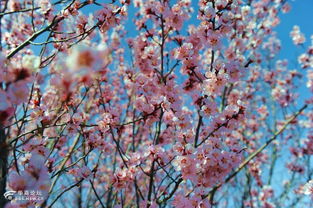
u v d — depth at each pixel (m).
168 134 4.26
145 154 3.37
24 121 2.55
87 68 1.21
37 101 2.97
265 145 4.67
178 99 3.70
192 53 3.63
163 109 3.45
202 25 3.63
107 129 3.50
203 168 3.26
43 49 2.88
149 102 3.71
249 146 7.05
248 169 6.25
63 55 1.28
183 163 3.21
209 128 3.67
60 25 3.41
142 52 4.23
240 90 6.64
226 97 5.22
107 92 4.45
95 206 5.16
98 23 3.26
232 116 3.59
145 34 4.38
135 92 4.64
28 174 1.92
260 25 5.95
